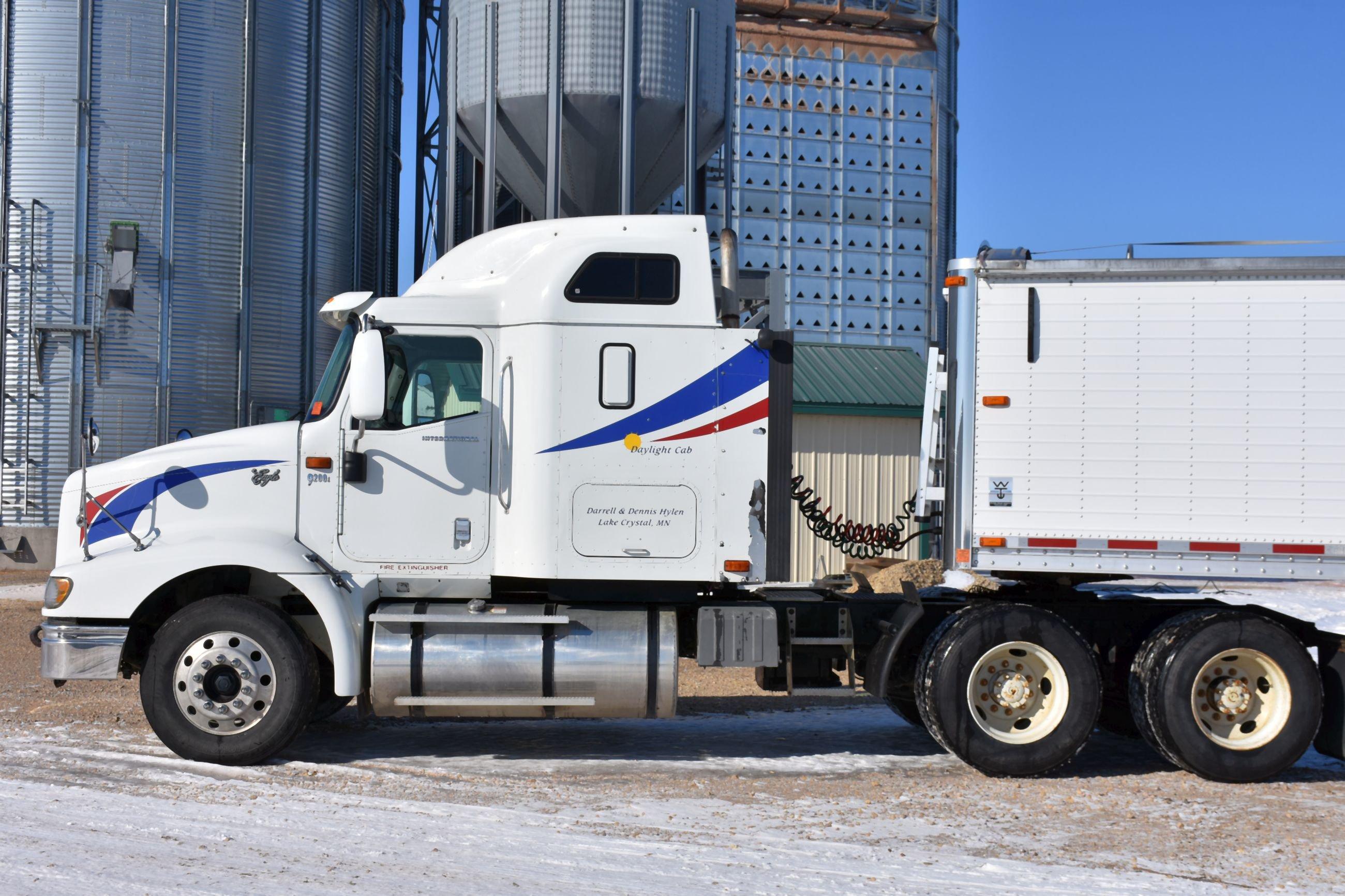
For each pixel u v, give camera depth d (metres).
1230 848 5.76
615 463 7.50
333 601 7.30
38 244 24.86
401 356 7.68
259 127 26.19
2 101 24.84
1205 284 7.45
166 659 7.20
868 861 5.41
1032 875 5.22
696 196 22.50
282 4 26.56
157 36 25.19
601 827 5.93
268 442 7.64
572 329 7.53
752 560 7.51
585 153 23.16
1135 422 7.45
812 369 19.58
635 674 7.42
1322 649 7.59
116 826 5.82
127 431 25.08
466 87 23.17
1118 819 6.33
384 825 5.91
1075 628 8.02
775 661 7.64
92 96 24.92
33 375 24.84
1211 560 7.39
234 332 25.92
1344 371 7.38
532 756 7.87
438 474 7.62
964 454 7.51
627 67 21.89
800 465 18.53
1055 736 7.33
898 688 8.06
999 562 7.46
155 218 25.17
